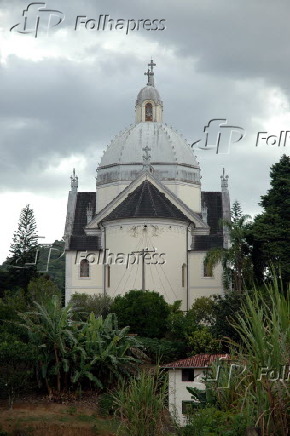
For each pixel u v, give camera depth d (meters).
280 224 72.31
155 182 93.44
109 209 93.25
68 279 92.44
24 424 48.78
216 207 103.19
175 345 63.41
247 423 20.64
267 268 72.00
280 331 20.48
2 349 52.59
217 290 88.62
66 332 54.66
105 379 55.50
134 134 101.81
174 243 86.69
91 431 48.06
